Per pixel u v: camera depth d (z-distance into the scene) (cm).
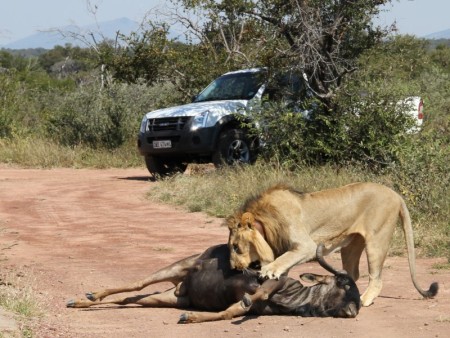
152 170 2088
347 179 1656
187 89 2595
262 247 856
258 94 1992
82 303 920
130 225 1506
